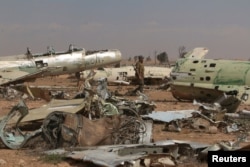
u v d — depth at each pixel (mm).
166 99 31000
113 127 12320
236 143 11500
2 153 11320
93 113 14734
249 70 25969
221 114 17594
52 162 10266
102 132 12109
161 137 14961
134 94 30828
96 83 18781
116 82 49781
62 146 11586
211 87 26719
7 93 29453
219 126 16859
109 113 14984
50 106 15586
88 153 10398
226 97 20156
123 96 30219
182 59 28562
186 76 27656
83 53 34500
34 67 32938
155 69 53094
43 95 19625
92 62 34625
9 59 33031
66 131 11625
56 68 33625
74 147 11320
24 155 11102
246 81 25953
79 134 11672
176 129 16281
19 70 32500
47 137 11773
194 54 29672
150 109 18578
